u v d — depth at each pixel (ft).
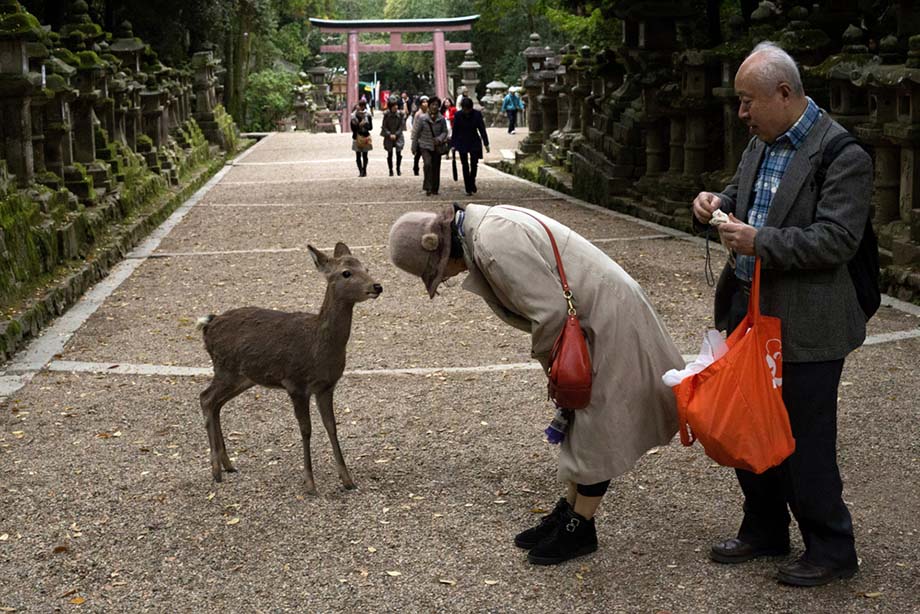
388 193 67.72
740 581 13.93
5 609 13.88
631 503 16.80
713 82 48.62
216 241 47.67
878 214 35.17
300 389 17.24
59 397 23.63
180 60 91.76
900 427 20.10
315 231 50.08
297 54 187.62
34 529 16.46
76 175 44.62
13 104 35.96
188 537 16.03
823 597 13.38
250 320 17.63
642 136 57.82
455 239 14.08
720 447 12.77
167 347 28.30
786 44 43.52
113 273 39.60
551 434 14.19
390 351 27.53
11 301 30.07
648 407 13.88
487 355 26.81
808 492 13.29
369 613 13.51
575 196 65.46
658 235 45.88
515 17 181.47
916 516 15.99
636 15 55.98
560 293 13.57
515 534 15.74
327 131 183.52
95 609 13.84
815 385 13.03
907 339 26.43
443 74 191.31
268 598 14.02
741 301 13.91
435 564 14.84
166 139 74.28
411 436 20.54
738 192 13.69
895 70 32.53
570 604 13.55
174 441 20.57
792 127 12.88
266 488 17.94
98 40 58.29
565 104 85.71
